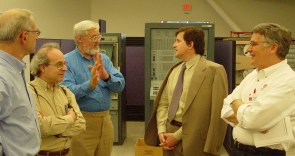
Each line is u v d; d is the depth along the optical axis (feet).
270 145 6.27
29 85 7.20
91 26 8.98
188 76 8.55
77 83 9.12
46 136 7.06
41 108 7.13
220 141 8.30
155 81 13.79
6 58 5.47
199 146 8.27
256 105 6.23
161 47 13.67
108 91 9.45
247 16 25.12
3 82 5.18
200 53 8.62
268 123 6.14
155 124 9.30
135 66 24.17
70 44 18.58
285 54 6.50
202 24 13.25
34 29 5.70
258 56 6.53
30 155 5.56
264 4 24.97
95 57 9.05
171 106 8.64
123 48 18.66
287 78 6.23
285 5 24.84
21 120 5.46
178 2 25.23
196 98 8.23
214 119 8.11
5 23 5.47
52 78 7.28
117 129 18.33
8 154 5.30
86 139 9.06
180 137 8.44
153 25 13.50
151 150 11.60
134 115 24.70
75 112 7.60
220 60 18.70
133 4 25.34
